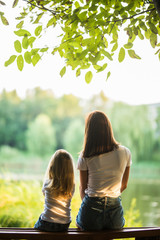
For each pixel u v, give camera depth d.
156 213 8.23
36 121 33.47
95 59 2.61
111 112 23.50
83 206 2.85
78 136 31.75
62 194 2.89
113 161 2.87
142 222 7.14
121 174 2.90
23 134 33.62
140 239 2.85
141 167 21.61
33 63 2.69
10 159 31.66
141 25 2.73
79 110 31.84
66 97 32.38
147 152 22.42
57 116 33.16
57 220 2.82
